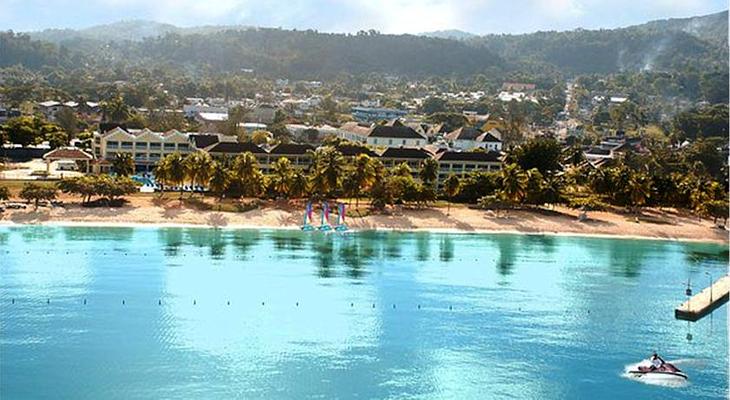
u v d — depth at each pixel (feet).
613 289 629.92
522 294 602.03
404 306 556.51
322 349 466.70
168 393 399.44
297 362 445.37
